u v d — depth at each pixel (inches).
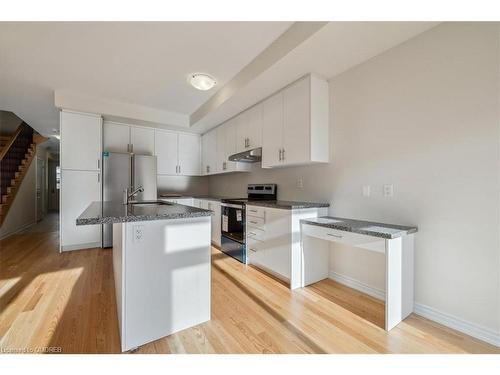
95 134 144.8
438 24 68.0
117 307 73.1
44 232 194.7
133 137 170.9
